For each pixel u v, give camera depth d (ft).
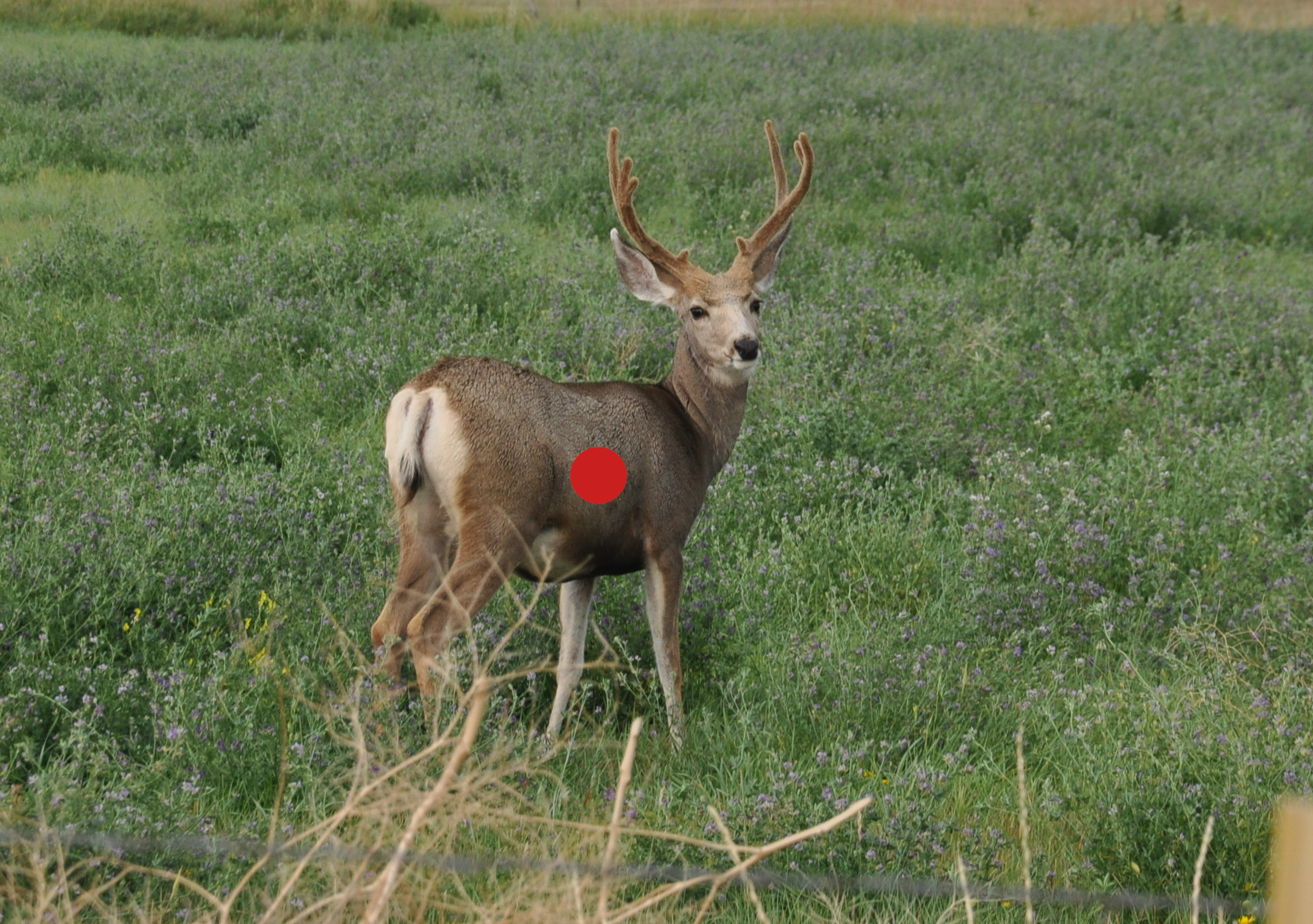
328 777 39.17
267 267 92.79
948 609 58.13
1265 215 135.54
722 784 44.11
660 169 131.75
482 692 23.75
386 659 45.32
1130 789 41.52
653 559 49.88
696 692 52.49
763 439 72.28
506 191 126.52
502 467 45.24
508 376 46.62
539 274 96.07
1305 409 81.10
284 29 230.68
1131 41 248.32
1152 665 55.01
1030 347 93.20
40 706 41.93
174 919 32.53
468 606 45.34
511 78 176.96
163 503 55.36
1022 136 151.12
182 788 37.50
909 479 73.41
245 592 50.57
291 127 144.05
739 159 133.80
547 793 41.65
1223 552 61.62
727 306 54.29
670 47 209.15
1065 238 119.85
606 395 49.39
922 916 37.47
